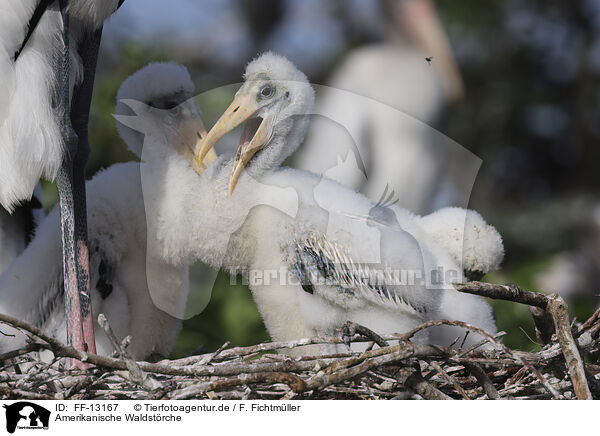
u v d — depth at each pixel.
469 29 12.48
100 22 6.11
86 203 6.41
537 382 5.04
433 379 5.11
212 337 7.44
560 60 13.62
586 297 9.26
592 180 12.91
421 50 7.78
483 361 4.89
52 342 4.50
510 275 9.58
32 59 5.74
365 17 8.49
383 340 4.93
